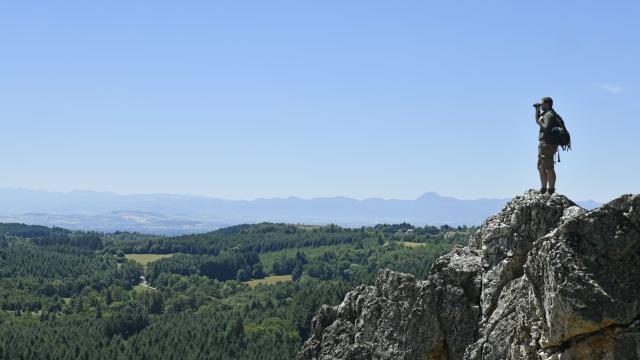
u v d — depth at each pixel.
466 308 33.19
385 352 35.00
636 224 25.98
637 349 24.97
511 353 29.70
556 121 33.88
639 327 25.09
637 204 26.05
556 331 26.44
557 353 26.72
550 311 26.56
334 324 39.19
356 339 36.75
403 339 34.44
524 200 33.78
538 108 34.81
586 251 26.08
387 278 36.25
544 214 32.47
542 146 33.81
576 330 25.75
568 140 33.84
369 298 37.50
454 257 35.12
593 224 26.23
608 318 25.25
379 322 35.88
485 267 33.72
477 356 31.53
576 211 31.59
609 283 25.58
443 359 33.50
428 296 33.88
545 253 26.92
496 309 31.95
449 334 33.22
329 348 38.62
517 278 32.19
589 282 25.55
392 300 35.38
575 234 26.36
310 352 39.69
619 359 25.22
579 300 25.55
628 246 25.84
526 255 32.56
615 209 26.23
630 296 25.31
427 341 33.59
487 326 31.75
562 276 26.03
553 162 33.75
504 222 33.94
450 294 33.59
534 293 28.00
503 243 33.31
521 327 29.27
